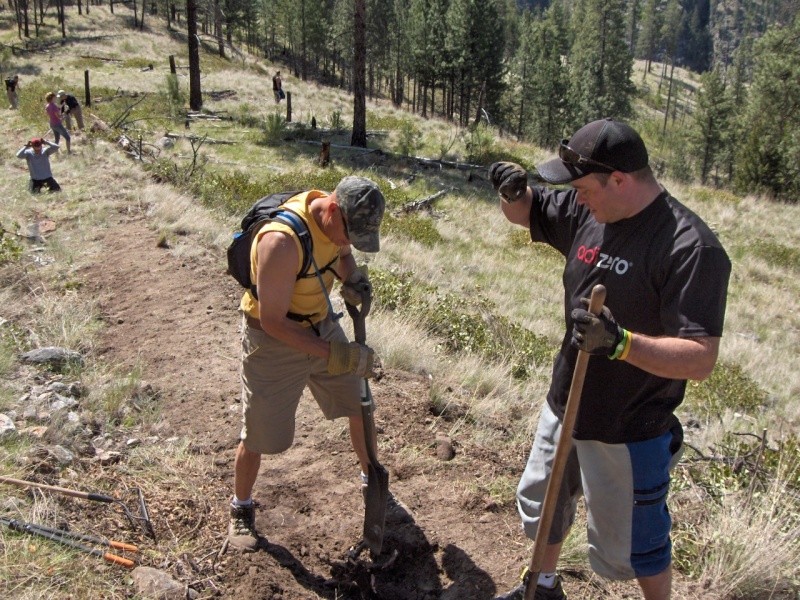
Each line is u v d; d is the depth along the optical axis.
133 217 9.63
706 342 2.20
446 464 4.07
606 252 2.44
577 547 3.32
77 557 2.96
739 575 3.19
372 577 3.22
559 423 2.70
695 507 3.83
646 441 2.50
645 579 2.62
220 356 5.38
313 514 3.59
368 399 3.11
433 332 7.30
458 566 3.31
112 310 6.40
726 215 22.92
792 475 4.02
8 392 4.31
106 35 58.19
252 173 18.81
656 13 146.50
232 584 3.03
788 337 13.95
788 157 41.06
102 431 4.15
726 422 6.83
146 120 24.08
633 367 2.43
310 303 3.00
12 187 11.80
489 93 64.12
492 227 17.62
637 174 2.32
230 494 3.67
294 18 78.62
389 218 15.56
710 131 73.31
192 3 27.12
